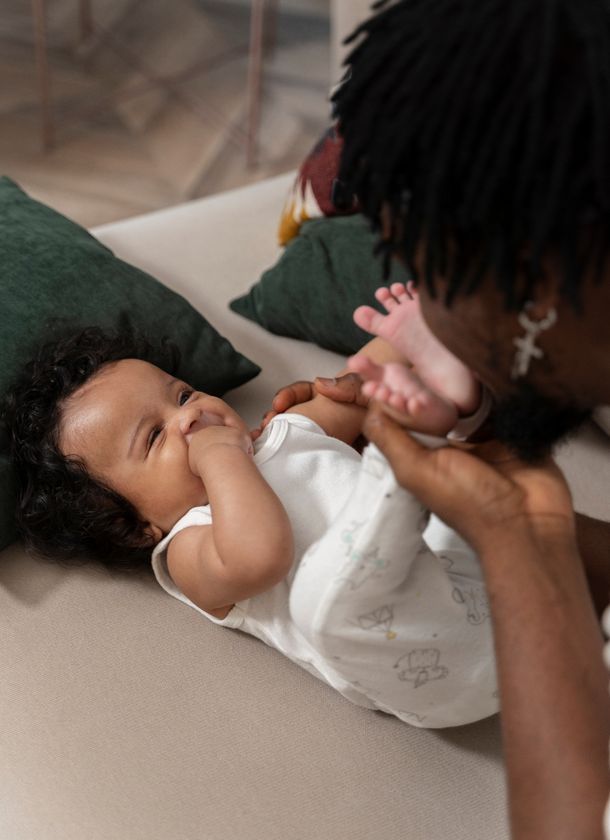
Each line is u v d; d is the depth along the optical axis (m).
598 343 0.57
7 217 1.34
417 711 0.94
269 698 1.00
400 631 0.88
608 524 0.94
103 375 1.17
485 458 0.75
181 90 2.92
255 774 0.93
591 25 0.51
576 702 0.62
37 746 0.95
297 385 1.25
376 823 0.90
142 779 0.93
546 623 0.65
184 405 1.16
